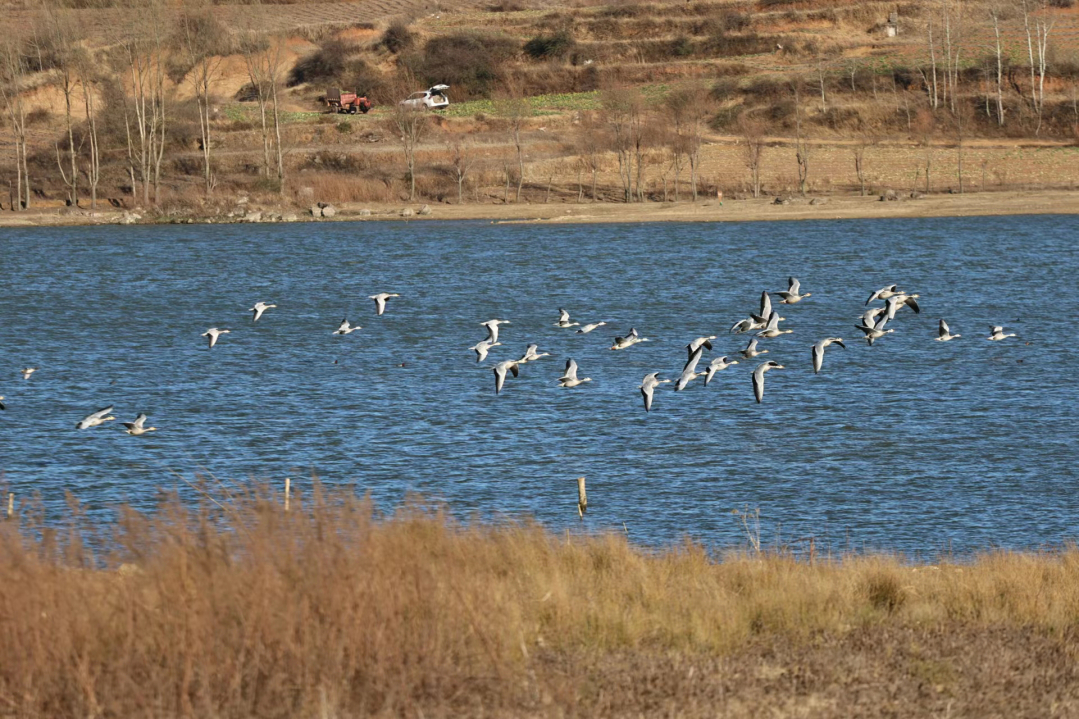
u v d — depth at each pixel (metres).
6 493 41.69
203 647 16.33
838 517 38.50
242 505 21.78
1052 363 63.97
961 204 146.12
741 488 42.12
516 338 75.69
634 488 42.31
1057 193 150.00
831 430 50.41
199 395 59.34
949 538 36.12
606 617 19.97
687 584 22.62
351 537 19.14
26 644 16.05
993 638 20.16
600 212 149.00
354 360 68.62
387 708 15.70
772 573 23.55
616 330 78.31
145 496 41.81
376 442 49.75
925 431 49.88
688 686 17.47
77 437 50.53
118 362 68.31
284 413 55.28
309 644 16.50
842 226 135.38
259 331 79.38
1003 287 93.50
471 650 17.70
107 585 17.98
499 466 45.75
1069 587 23.12
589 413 54.38
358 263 114.56
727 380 61.28
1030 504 39.47
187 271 110.31
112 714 15.61
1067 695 17.44
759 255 114.75
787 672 18.31
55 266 113.38
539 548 24.66
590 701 16.88
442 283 101.56
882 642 19.83
